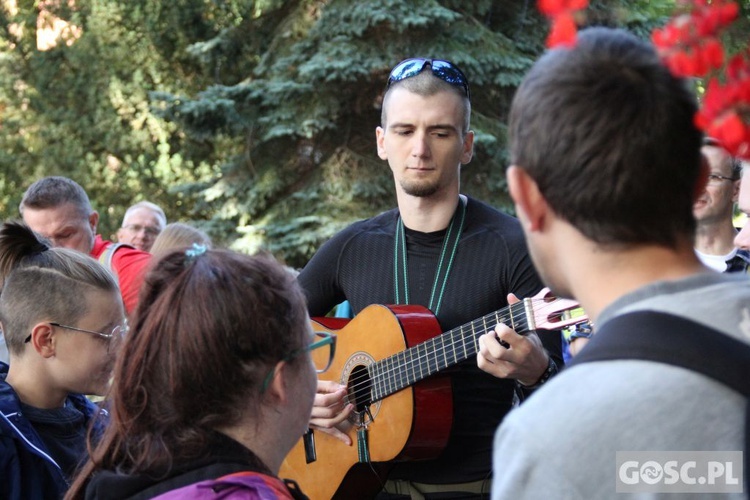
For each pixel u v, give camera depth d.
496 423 2.54
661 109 1.08
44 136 15.77
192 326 1.37
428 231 2.66
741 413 0.98
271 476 1.36
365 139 12.24
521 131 1.15
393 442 2.56
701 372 0.99
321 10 12.24
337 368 2.78
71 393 2.33
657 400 0.99
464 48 11.43
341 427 2.72
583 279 1.13
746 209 2.64
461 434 2.54
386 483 2.67
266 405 1.41
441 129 2.60
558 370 2.35
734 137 0.91
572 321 2.19
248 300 1.39
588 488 0.98
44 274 2.20
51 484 2.09
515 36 12.09
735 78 0.93
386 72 11.80
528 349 2.23
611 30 1.16
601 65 1.11
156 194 15.37
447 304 2.59
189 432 1.36
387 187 12.11
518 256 2.53
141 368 1.39
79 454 2.23
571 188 1.10
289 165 12.34
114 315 2.24
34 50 16.12
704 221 3.01
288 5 13.17
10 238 2.29
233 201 12.48
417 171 2.60
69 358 2.19
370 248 2.77
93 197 15.55
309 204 12.10
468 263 2.59
